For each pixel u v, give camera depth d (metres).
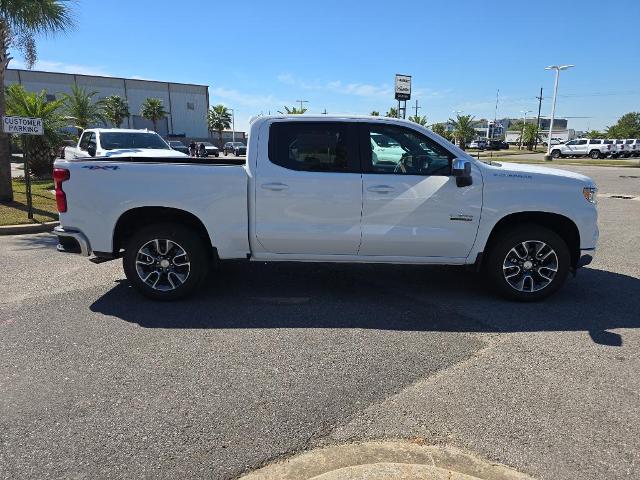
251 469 2.65
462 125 73.00
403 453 2.76
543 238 5.14
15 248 7.82
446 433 2.97
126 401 3.29
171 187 4.95
